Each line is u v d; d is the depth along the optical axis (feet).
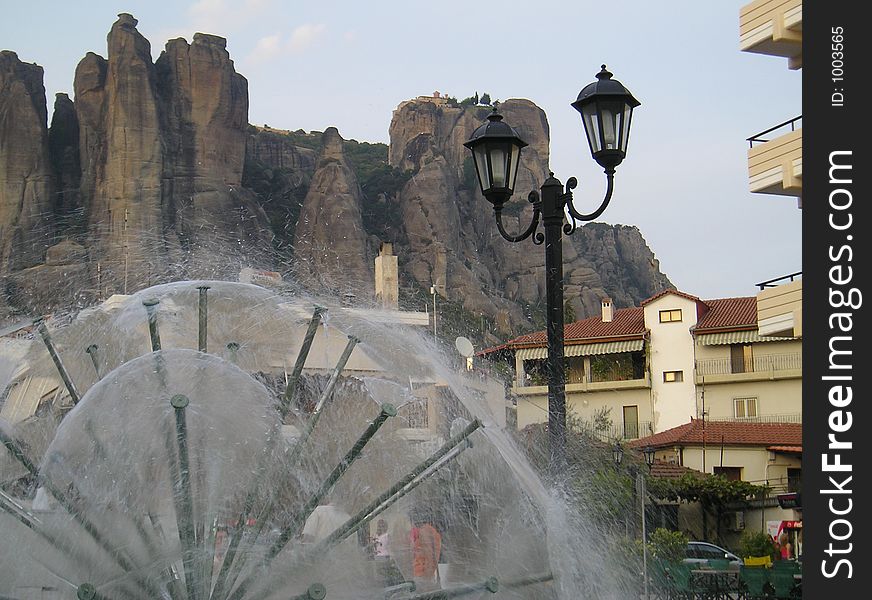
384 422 23.24
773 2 72.23
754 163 73.67
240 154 428.56
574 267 488.85
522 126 559.79
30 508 20.98
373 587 21.65
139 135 400.26
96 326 26.27
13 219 387.55
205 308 24.68
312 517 21.68
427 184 460.96
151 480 20.49
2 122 395.14
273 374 25.14
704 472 150.92
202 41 428.97
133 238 373.20
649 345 195.00
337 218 416.26
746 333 188.96
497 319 356.59
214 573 20.61
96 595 20.01
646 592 58.23
